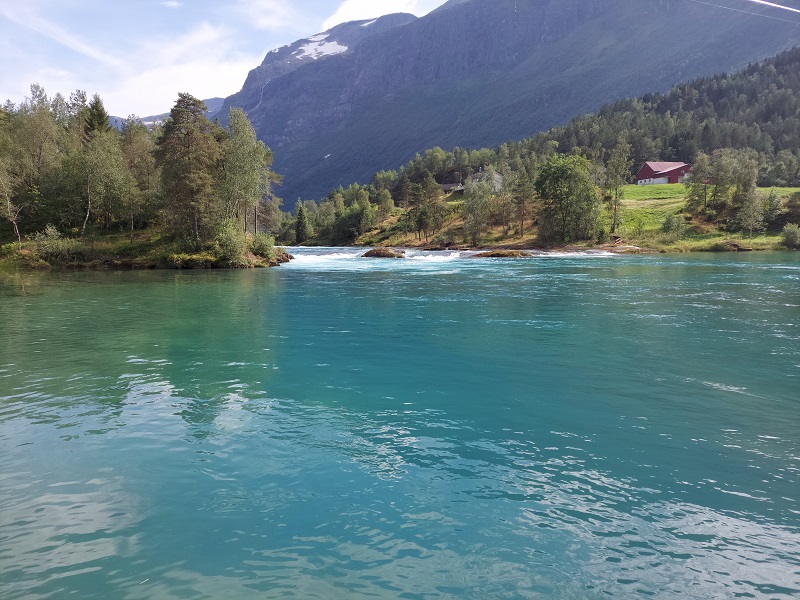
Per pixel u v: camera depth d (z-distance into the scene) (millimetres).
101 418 10086
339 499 6926
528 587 5191
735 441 8828
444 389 11938
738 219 85938
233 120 64812
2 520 6453
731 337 17594
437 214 119250
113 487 7293
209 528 6281
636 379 12656
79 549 5875
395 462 8055
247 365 14227
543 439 8969
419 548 5855
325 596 5055
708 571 5441
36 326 20562
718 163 95188
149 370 13719
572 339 17422
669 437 9008
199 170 60562
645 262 56562
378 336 18188
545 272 45281
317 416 10156
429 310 24172
